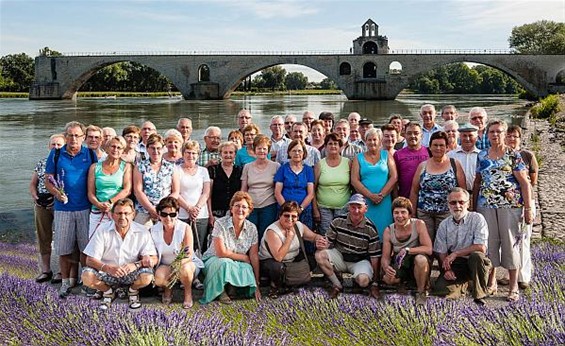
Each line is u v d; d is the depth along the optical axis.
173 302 7.10
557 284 6.90
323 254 7.41
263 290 7.57
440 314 6.02
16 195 16.03
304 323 6.09
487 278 6.94
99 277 7.03
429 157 8.37
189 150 8.27
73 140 7.70
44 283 8.00
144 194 7.79
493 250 7.09
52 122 42.91
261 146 8.45
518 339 5.11
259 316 6.41
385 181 8.26
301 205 8.27
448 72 141.62
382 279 7.55
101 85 118.25
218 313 6.60
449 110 10.45
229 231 7.47
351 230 7.52
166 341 5.21
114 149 7.62
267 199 8.54
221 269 7.11
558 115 37.34
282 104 70.88
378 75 83.06
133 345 5.23
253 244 7.61
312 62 83.88
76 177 7.69
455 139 8.93
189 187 8.26
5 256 9.38
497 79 135.38
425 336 5.50
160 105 68.81
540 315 5.47
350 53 86.69
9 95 105.81
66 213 7.69
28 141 29.86
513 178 7.05
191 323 5.78
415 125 8.36
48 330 5.73
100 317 6.04
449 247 7.19
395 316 5.98
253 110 57.88
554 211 11.05
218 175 8.77
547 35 124.62
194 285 7.65
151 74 121.75
